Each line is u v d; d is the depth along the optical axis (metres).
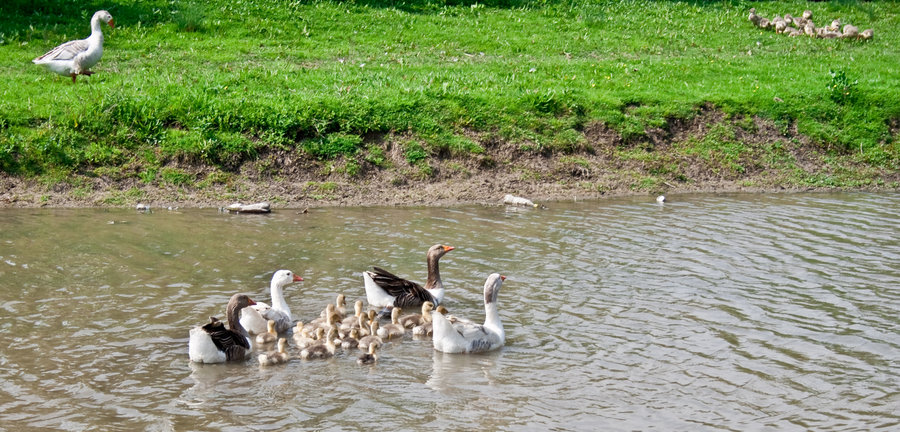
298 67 24.12
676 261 14.14
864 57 29.53
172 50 24.80
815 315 11.62
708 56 28.81
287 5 29.25
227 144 18.98
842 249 14.98
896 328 11.19
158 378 9.41
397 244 15.08
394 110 20.75
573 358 10.16
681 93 23.86
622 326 11.16
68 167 18.06
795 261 14.18
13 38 24.12
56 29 25.14
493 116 21.38
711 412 8.80
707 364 10.00
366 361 10.04
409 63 25.48
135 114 19.25
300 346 10.52
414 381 9.51
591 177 20.52
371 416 8.60
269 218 16.86
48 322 10.88
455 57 26.80
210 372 9.66
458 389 9.29
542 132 21.41
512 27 30.72
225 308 11.55
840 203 19.19
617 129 21.91
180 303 11.71
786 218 17.45
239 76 22.09
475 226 16.52
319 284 12.77
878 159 22.50
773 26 33.16
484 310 11.90
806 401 9.09
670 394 9.21
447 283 13.03
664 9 34.69
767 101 23.59
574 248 14.94
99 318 11.07
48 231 15.23
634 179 20.62
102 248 14.27
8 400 8.69
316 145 19.55
